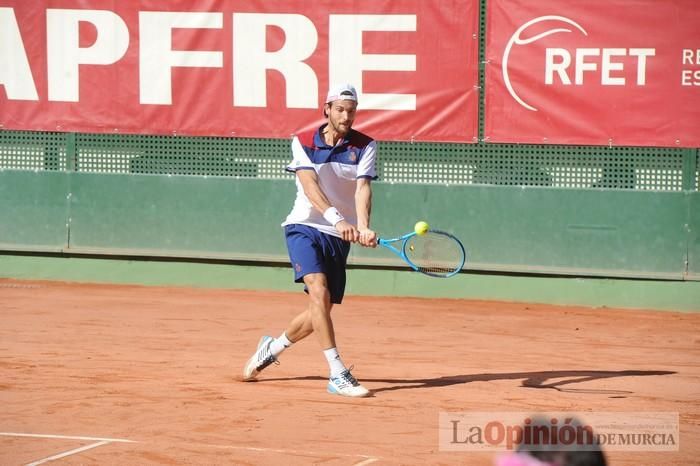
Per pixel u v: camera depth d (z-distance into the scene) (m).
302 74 27.16
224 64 27.56
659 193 25.44
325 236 14.94
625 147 25.67
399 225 26.84
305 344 20.09
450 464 11.02
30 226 28.88
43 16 28.38
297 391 15.03
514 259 26.36
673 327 23.19
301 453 11.38
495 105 26.20
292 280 27.70
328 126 15.00
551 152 26.09
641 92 25.31
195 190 27.95
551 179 26.14
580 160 25.94
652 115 25.30
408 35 26.45
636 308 25.77
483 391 15.33
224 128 27.70
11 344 19.08
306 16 26.98
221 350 18.97
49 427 12.50
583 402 14.59
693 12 24.92
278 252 27.64
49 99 28.53
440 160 26.67
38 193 28.77
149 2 27.80
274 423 12.91
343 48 26.84
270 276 27.84
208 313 23.89
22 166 28.92
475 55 26.17
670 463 11.26
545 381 16.38
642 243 25.62
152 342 19.73
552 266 26.14
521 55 25.92
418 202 26.70
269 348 15.66
